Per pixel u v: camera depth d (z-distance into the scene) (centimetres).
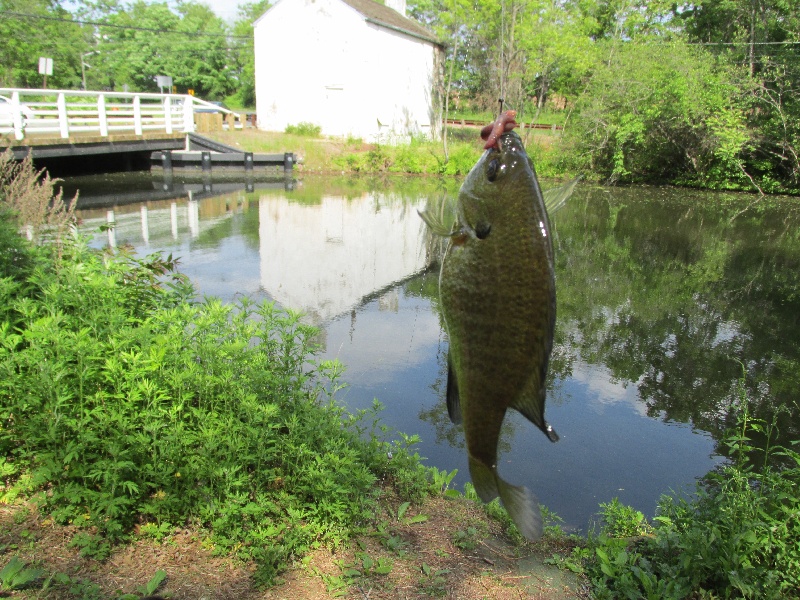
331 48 3278
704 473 639
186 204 2062
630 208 2306
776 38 3170
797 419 771
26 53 4553
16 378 399
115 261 583
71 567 348
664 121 2794
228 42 6888
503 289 199
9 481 408
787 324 1120
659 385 858
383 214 2062
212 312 496
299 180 2798
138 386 401
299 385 483
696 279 1391
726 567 376
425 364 862
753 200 2555
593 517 551
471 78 3944
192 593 345
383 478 517
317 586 371
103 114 2270
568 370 901
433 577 393
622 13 3838
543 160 3078
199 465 392
